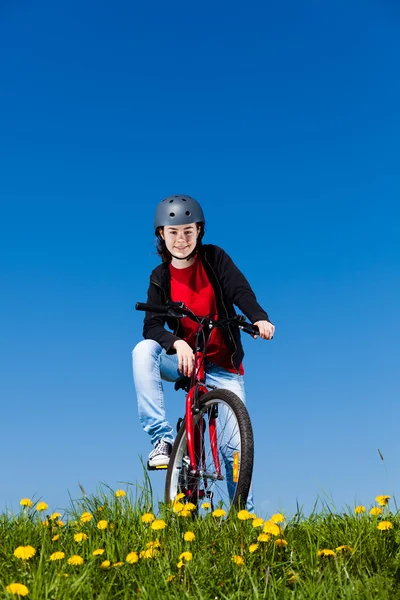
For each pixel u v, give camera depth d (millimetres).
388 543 3316
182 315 4270
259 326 4289
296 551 3281
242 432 3836
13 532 3762
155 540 3447
